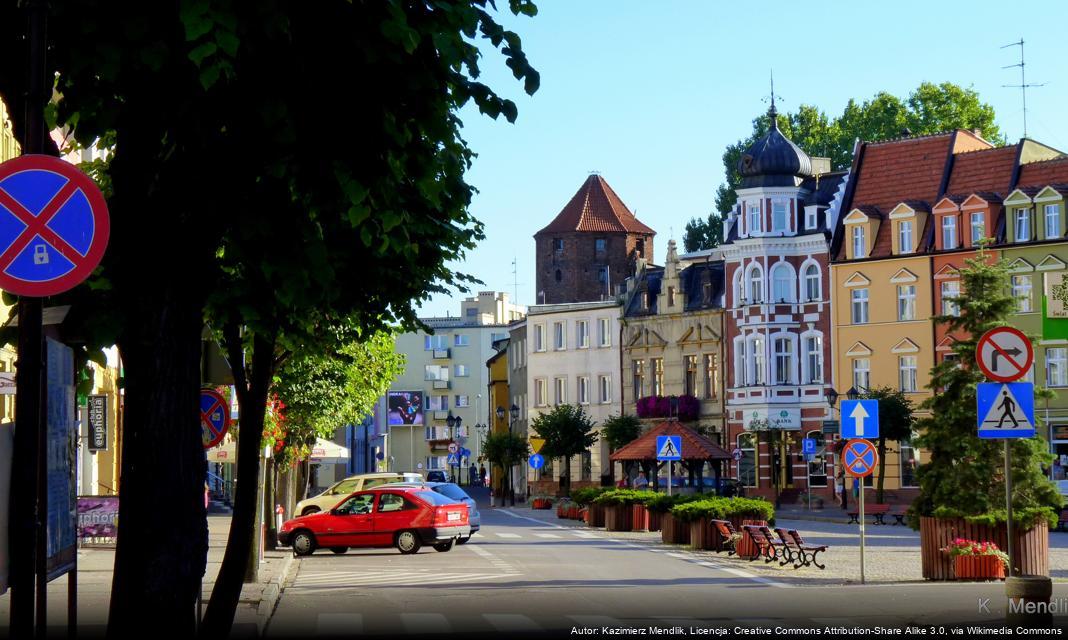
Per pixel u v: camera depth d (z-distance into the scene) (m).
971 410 28.91
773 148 84.06
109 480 43.97
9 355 28.58
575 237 130.25
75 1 10.12
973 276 29.67
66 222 9.48
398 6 10.42
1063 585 25.33
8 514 10.05
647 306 94.31
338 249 13.81
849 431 28.06
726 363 87.12
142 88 10.64
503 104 11.23
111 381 43.50
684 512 40.22
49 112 11.14
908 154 81.38
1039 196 73.25
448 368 158.25
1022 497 28.36
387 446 127.25
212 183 11.13
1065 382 71.69
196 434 11.56
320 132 10.94
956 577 27.41
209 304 13.27
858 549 39.34
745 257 84.94
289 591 26.98
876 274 79.25
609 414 96.62
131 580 11.37
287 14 10.23
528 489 105.06
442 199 13.40
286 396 36.09
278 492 45.19
